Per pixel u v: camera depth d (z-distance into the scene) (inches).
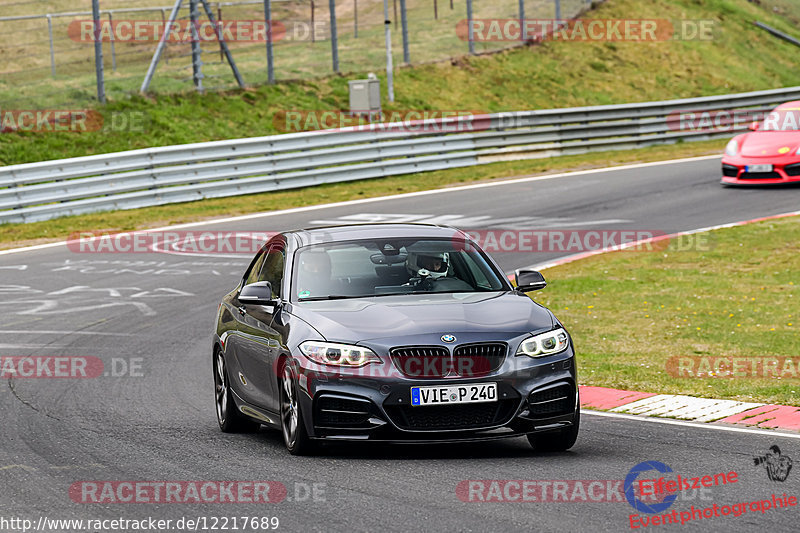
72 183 3223.4
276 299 1105.4
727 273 2190.0
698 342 1625.2
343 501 839.1
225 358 1203.9
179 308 2027.6
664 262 2333.9
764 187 3223.4
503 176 3789.4
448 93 5162.4
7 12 6678.2
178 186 3449.8
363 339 969.5
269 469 961.5
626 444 1044.5
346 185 3737.7
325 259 1129.4
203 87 4559.5
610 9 6304.1
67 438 1135.6
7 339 1779.0
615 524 758.5
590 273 2257.6
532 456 1000.2
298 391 980.6
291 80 4847.4
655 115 4520.2
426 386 948.0
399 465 962.7
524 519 775.1
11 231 2992.1
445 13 6830.7
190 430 1186.0
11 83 5064.0
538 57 5738.2
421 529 757.3
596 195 3257.9
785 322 1736.0
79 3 6998.0
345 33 6560.0
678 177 3526.1
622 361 1520.7
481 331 977.5
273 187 3631.9
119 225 3048.7
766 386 1322.6
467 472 927.0
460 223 2866.6
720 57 6156.5
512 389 960.3
